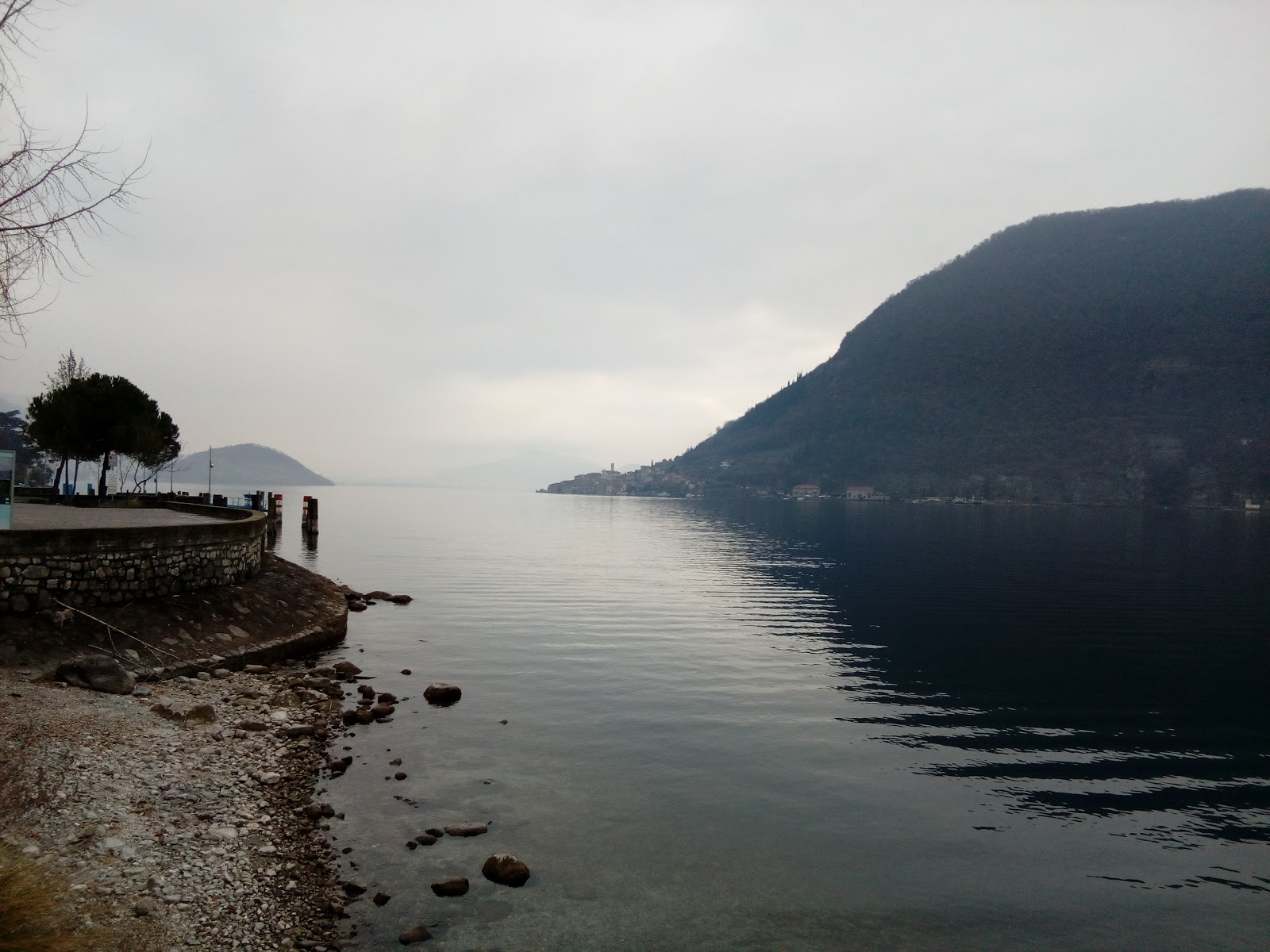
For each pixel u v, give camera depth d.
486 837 10.35
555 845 10.25
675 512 167.62
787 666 21.94
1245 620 30.59
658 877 9.55
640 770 13.25
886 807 12.16
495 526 100.75
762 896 9.21
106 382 45.88
